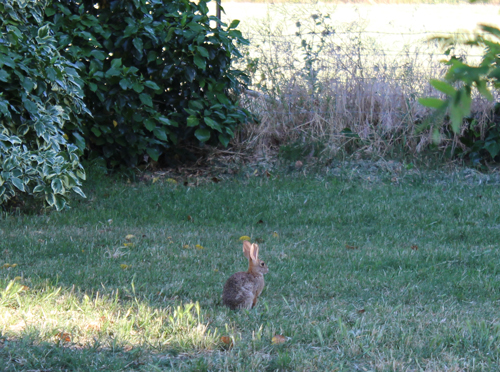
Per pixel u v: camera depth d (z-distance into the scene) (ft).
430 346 17.29
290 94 47.96
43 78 33.40
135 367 15.80
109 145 42.24
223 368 15.55
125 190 40.09
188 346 17.03
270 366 15.88
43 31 34.45
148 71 41.83
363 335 18.20
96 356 16.06
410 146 46.19
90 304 20.21
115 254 27.43
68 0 40.40
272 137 47.85
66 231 31.55
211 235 32.30
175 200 38.52
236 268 26.35
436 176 43.73
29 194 34.19
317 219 35.73
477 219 35.91
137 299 21.50
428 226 34.73
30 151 33.32
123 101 39.78
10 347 16.24
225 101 42.83
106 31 40.91
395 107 46.70
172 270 25.66
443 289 24.17
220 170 44.73
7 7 33.68
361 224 35.40
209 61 42.60
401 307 21.66
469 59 38.37
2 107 30.66
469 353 17.07
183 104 43.21
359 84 47.14
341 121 47.16
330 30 52.03
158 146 43.60
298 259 28.09
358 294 23.47
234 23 43.11
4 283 21.48
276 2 51.16
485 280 24.95
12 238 29.78
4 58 31.27
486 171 44.55
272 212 36.83
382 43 50.39
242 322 19.19
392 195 40.24
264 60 48.34
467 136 45.60
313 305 21.67
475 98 43.75
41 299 20.40
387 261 27.96
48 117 33.76
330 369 15.72
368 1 60.90
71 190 38.01
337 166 45.29
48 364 15.52
